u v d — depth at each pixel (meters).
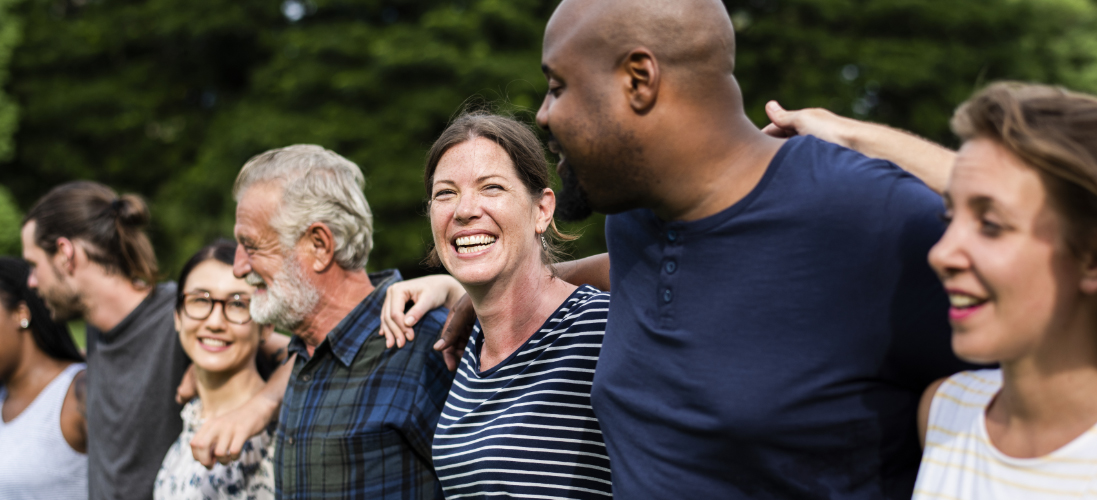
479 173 1.64
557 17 1.19
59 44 16.62
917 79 11.77
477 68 11.47
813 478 1.17
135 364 2.55
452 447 1.65
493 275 1.62
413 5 13.71
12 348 2.74
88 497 2.72
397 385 1.88
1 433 2.75
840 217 1.12
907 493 1.19
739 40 12.41
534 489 1.53
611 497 1.51
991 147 0.95
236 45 16.27
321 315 2.06
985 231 0.94
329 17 14.35
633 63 1.13
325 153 2.14
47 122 16.67
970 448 1.05
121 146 16.84
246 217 2.03
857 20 12.57
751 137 1.20
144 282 2.60
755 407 1.14
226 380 2.31
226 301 2.25
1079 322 0.94
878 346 1.12
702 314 1.18
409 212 11.81
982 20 12.53
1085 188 0.88
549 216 1.73
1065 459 0.95
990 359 0.96
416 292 1.98
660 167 1.17
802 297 1.13
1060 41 13.76
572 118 1.17
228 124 14.36
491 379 1.66
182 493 2.22
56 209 2.57
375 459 1.85
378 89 12.37
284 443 1.99
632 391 1.28
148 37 16.50
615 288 1.39
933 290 1.10
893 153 1.22
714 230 1.18
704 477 1.21
